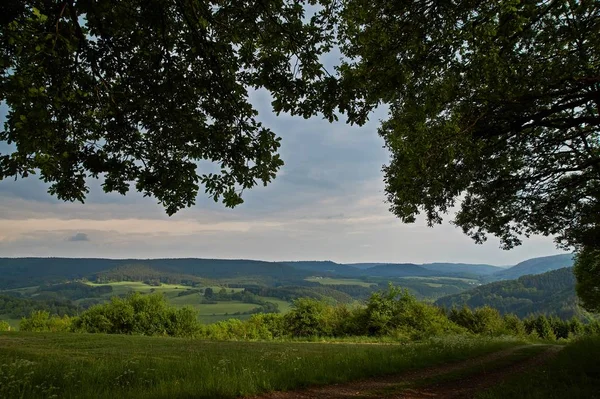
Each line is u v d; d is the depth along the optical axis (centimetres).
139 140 778
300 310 5828
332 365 1084
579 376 948
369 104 751
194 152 796
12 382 717
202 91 726
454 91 932
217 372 905
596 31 855
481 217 1595
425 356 1392
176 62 672
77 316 5450
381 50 731
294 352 1562
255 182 792
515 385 875
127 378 876
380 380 1016
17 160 674
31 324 5928
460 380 1055
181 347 1820
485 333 5603
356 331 5228
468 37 680
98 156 729
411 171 1102
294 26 691
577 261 2811
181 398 702
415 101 820
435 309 5094
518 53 923
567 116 1245
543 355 1659
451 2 648
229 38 720
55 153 700
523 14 741
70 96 652
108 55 618
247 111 763
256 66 732
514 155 1398
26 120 590
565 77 941
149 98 695
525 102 1005
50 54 565
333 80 700
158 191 777
